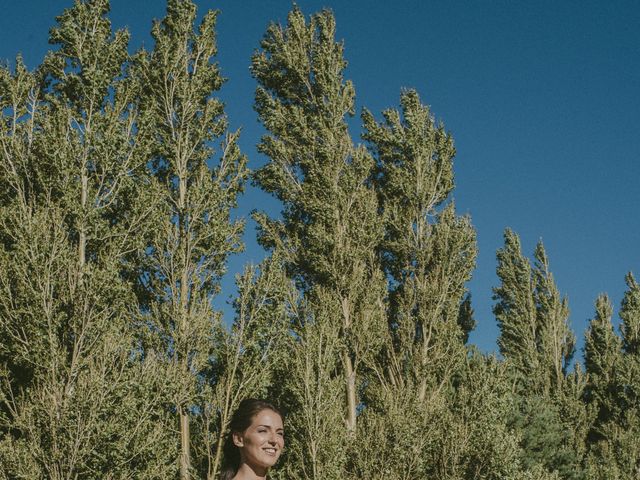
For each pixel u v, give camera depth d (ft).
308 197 66.39
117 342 41.57
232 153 57.52
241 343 50.03
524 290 112.37
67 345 41.65
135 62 59.31
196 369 48.19
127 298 45.70
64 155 46.93
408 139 71.20
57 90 53.78
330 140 68.08
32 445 36.27
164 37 60.29
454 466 58.90
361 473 53.01
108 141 49.24
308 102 72.79
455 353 64.49
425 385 62.80
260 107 72.59
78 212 45.98
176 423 46.68
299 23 75.20
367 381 63.98
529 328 109.91
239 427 7.79
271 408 7.95
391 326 67.62
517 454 66.74
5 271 41.68
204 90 60.49
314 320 57.62
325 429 51.49
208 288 53.36
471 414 63.98
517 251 115.34
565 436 93.04
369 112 74.43
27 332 40.86
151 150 54.75
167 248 52.06
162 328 48.52
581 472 86.94
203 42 61.72
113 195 50.34
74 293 41.50
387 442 53.78
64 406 36.58
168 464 44.68
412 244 68.39
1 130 48.44
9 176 47.42
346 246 64.03
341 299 62.95
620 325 115.75
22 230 42.34
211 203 54.65
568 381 106.22
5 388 41.27
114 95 53.72
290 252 65.67
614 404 103.50
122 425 38.40
